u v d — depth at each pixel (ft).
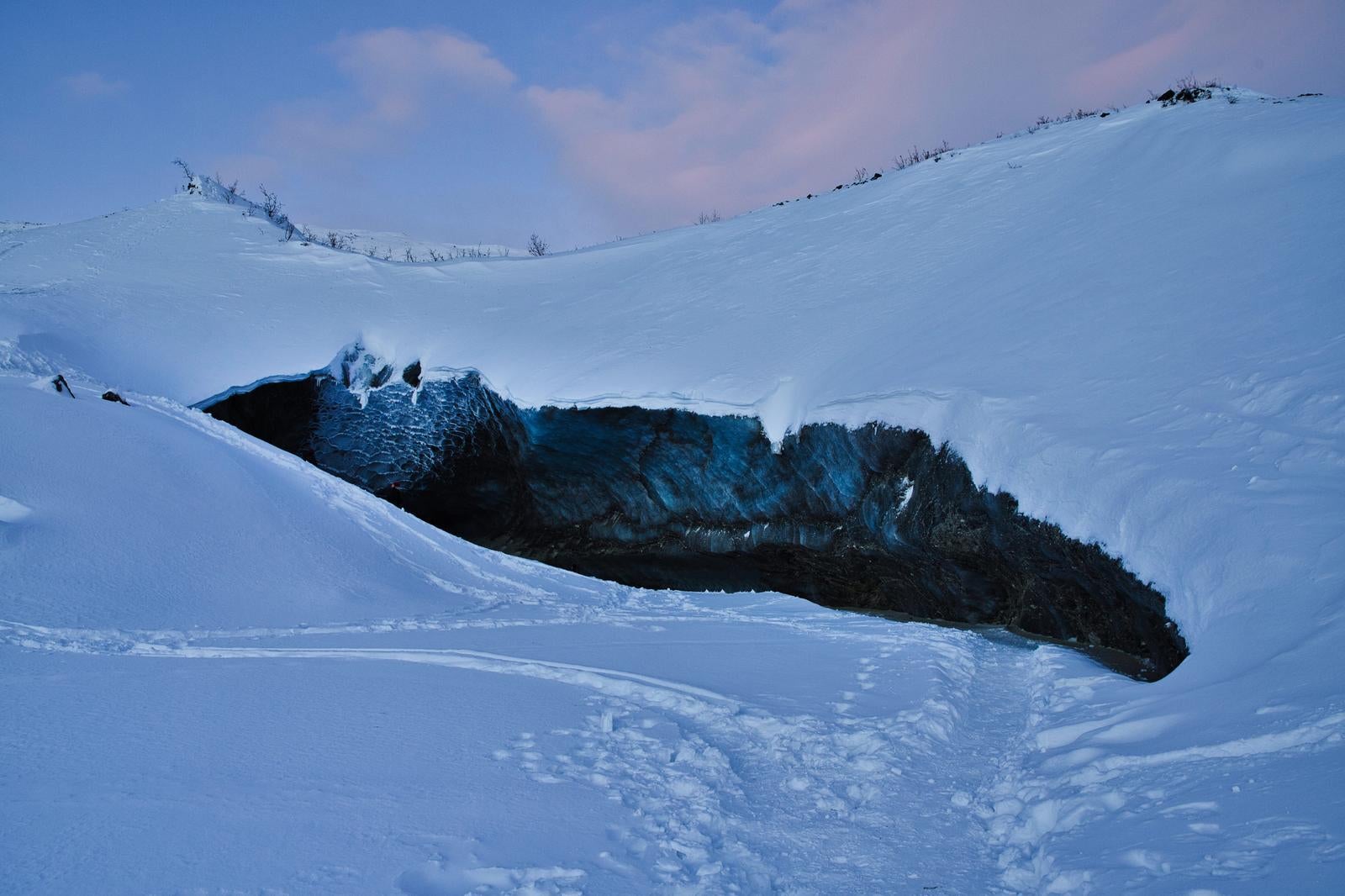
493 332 68.33
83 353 63.41
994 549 34.78
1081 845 11.68
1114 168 52.80
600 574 60.39
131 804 12.24
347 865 10.78
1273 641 16.52
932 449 38.09
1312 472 21.62
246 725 16.74
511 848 11.80
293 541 40.86
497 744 16.67
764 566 50.75
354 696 19.84
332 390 68.08
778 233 72.59
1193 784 12.24
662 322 62.03
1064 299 40.47
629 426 53.78
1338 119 42.14
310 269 82.74
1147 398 29.89
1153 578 23.79
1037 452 31.35
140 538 35.76
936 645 28.60
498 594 41.91
